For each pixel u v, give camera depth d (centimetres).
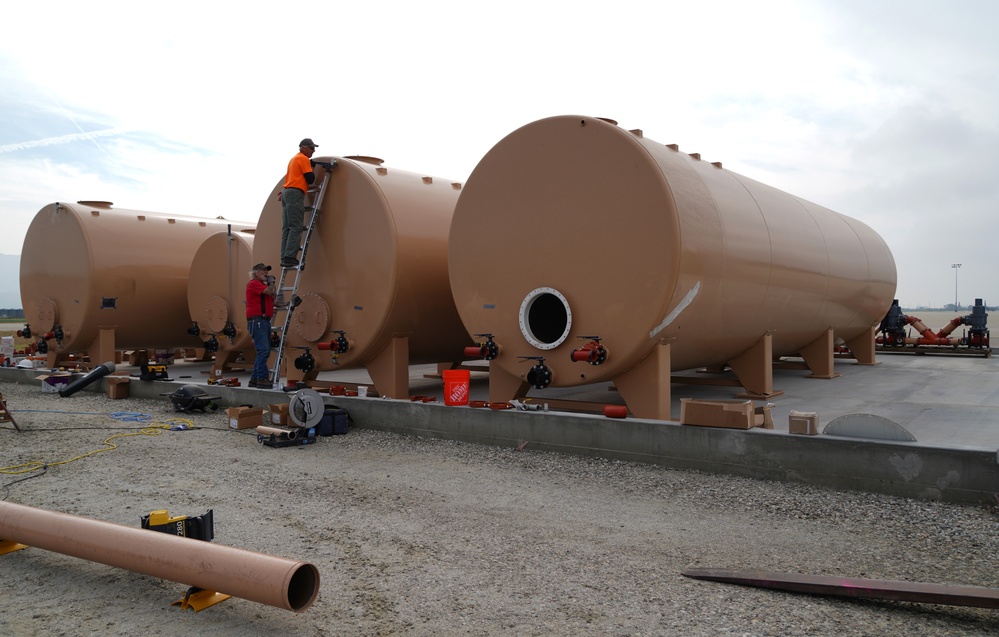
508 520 547
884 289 1608
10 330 4669
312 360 1113
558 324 932
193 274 1570
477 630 366
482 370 1452
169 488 652
